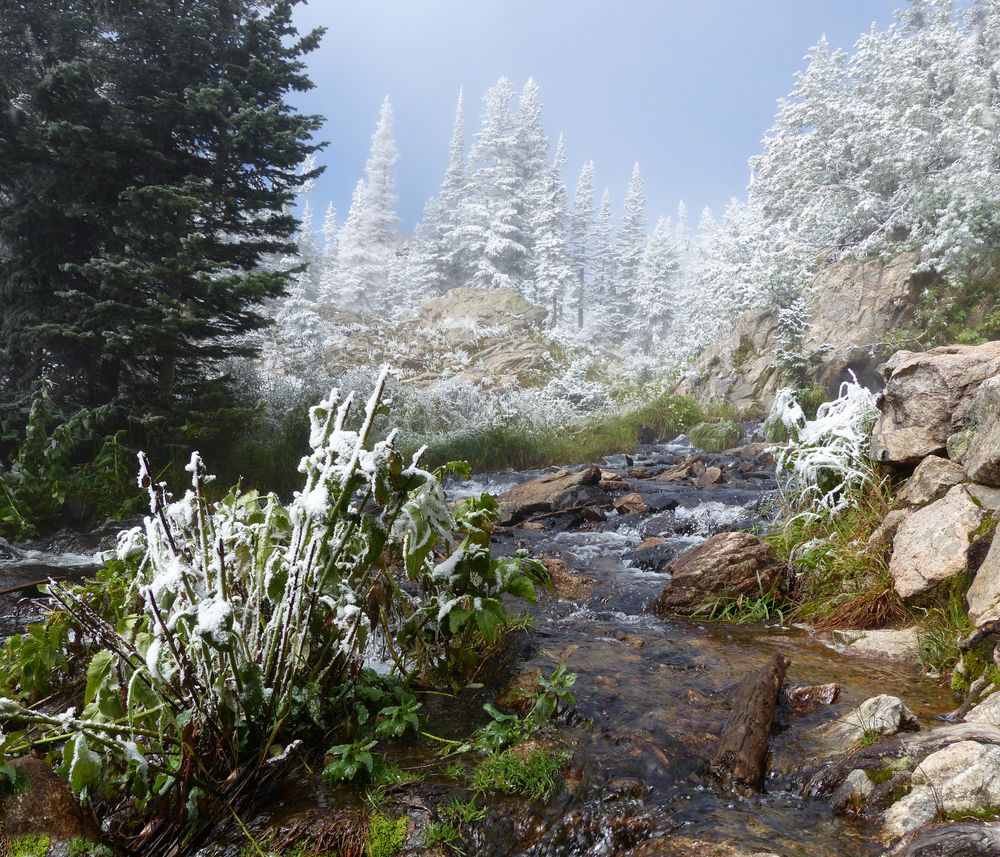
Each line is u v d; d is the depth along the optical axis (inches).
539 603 183.2
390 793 91.0
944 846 68.7
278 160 417.1
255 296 388.5
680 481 377.4
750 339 745.0
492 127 1988.2
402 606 127.7
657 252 2007.9
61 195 372.2
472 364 1081.4
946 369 181.3
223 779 91.3
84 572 238.5
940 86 735.1
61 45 378.6
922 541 154.5
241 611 98.7
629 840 81.1
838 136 767.7
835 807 84.8
